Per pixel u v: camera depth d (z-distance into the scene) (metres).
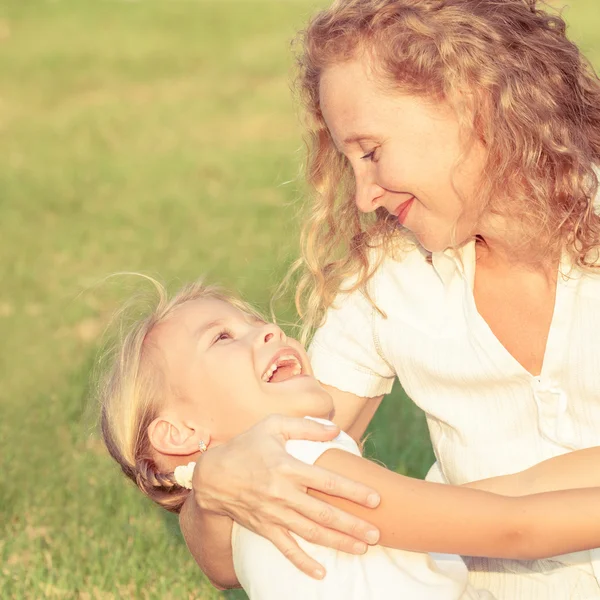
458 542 2.96
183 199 12.54
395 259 3.58
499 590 3.41
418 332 3.46
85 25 26.52
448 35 3.02
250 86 19.56
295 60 3.69
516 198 3.14
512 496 2.96
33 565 4.91
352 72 3.10
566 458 3.13
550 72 3.14
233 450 3.11
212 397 3.57
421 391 3.49
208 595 4.59
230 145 15.45
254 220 11.27
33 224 11.88
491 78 3.03
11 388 7.25
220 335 3.68
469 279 3.30
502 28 3.09
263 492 2.99
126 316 4.43
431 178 3.09
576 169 3.11
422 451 5.84
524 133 3.07
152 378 3.69
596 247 3.13
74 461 6.03
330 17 3.17
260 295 8.06
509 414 3.32
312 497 2.98
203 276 4.25
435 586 3.12
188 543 3.56
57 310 8.99
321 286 3.77
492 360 3.26
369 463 3.12
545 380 3.19
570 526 2.86
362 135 3.11
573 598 3.25
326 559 3.12
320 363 3.77
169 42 24.25
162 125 17.06
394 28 3.04
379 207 3.43
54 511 5.45
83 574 4.83
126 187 13.46
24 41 24.89
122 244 10.85
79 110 18.44
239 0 29.98
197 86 19.89
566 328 3.15
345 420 3.78
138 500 5.42
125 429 3.72
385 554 3.15
